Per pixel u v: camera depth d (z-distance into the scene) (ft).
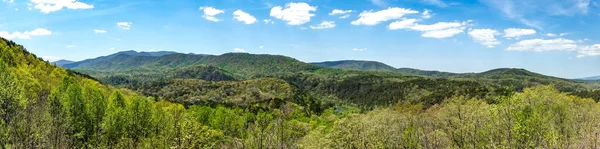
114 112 188.65
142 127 189.26
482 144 122.93
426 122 187.62
